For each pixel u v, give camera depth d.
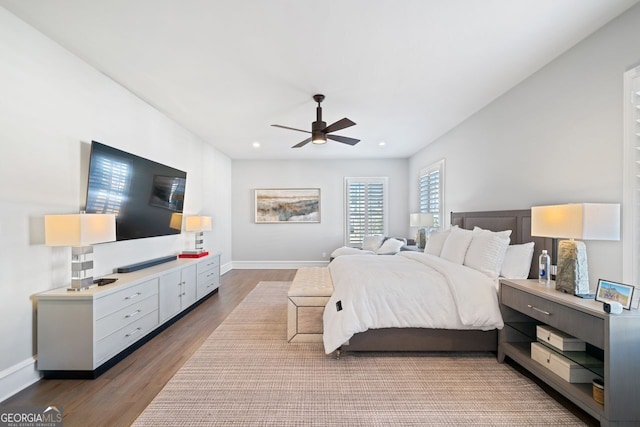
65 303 2.19
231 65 2.70
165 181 3.83
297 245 7.03
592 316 1.67
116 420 1.77
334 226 7.00
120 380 2.22
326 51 2.47
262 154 6.48
